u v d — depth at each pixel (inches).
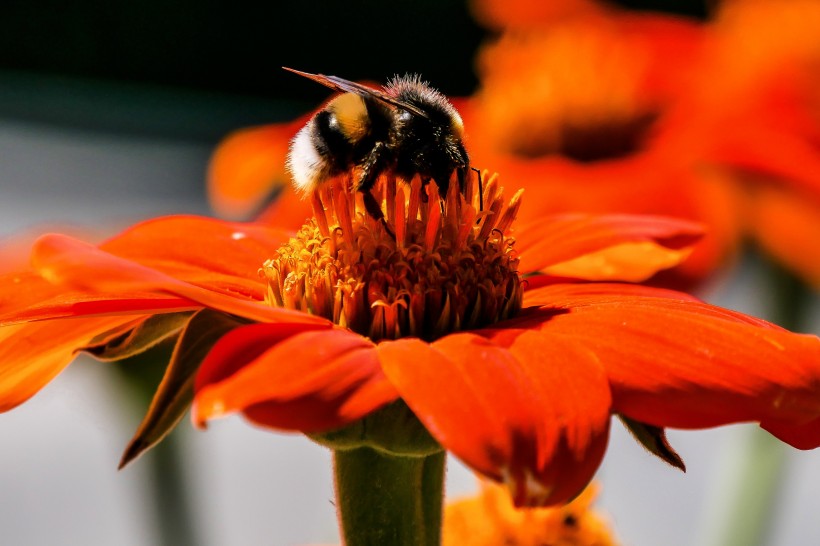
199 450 10.1
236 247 7.6
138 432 6.3
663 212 9.9
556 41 11.6
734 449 9.4
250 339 6.1
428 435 6.3
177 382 6.4
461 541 7.8
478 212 7.1
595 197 10.1
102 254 6.1
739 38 10.9
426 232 6.9
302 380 5.9
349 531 6.8
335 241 6.9
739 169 9.9
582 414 5.8
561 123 11.1
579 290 7.5
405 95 7.4
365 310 6.8
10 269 9.4
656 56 11.4
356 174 7.2
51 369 6.8
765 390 6.0
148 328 6.8
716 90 10.6
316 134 7.6
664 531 18.4
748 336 6.2
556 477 5.6
